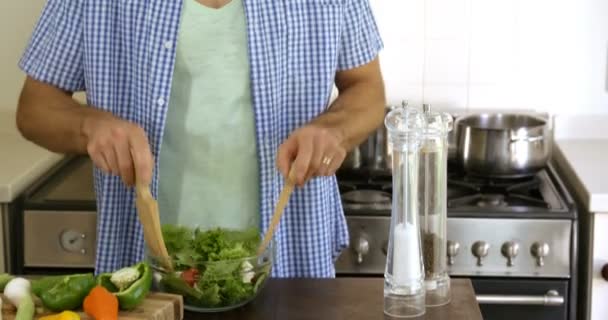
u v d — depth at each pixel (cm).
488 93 290
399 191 159
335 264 247
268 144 194
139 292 149
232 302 162
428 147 161
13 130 294
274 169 196
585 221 247
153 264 161
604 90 289
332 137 175
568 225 240
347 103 201
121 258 199
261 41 190
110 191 196
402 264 160
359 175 274
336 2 195
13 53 291
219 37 189
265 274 165
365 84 208
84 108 190
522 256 242
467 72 289
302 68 197
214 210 197
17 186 246
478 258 243
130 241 199
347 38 203
